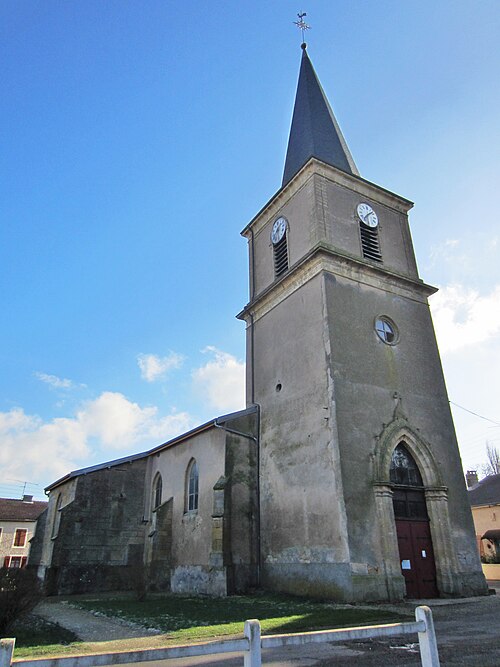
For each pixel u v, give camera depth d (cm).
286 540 1619
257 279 2266
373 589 1348
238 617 1105
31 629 1029
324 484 1507
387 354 1761
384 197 2148
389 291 1898
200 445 2022
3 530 4644
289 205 2105
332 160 2153
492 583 2214
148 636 929
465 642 807
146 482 2420
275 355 1936
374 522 1452
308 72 2520
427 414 1756
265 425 1892
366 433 1567
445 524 1571
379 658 722
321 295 1731
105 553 2173
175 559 1986
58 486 2636
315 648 810
